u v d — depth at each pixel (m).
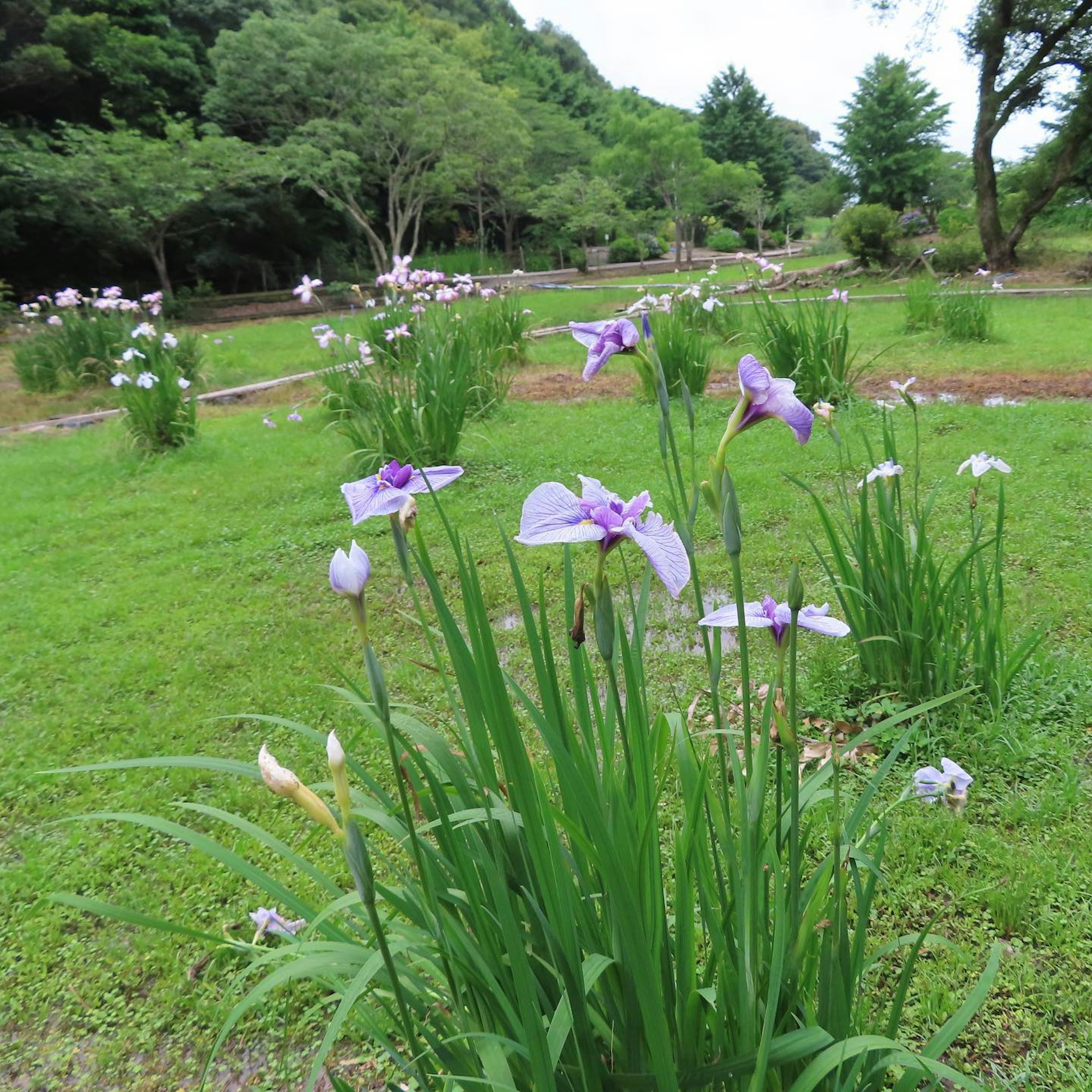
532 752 2.97
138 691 4.21
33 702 4.20
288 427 9.33
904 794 1.89
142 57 27.92
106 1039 2.39
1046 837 2.74
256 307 27.91
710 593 4.69
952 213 27.31
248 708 3.97
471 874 1.38
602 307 18.56
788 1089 1.46
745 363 1.25
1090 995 2.20
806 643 4.09
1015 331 11.78
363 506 1.37
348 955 1.41
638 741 1.43
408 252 39.16
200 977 2.55
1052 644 3.80
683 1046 1.42
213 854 1.39
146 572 5.70
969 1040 2.11
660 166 34.91
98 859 3.07
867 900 1.57
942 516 5.34
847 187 39.66
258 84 28.45
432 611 4.80
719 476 1.29
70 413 11.20
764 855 1.47
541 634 1.32
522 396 10.08
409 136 29.66
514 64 50.44
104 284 28.70
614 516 1.25
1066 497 5.46
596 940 1.43
